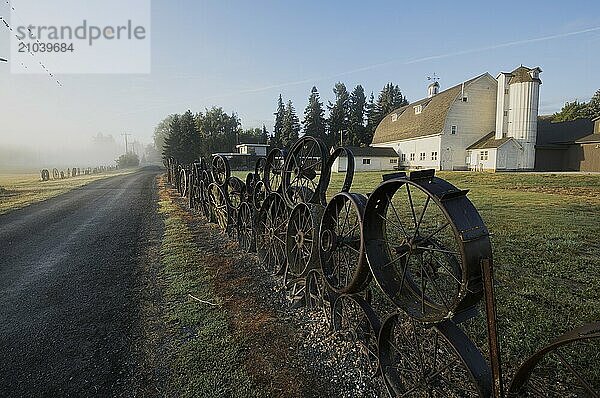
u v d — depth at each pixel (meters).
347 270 3.55
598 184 17.62
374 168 39.81
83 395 2.62
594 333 1.39
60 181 26.09
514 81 30.42
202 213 10.52
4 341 3.39
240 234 6.83
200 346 3.26
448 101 33.50
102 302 4.26
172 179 22.58
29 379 2.80
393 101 71.44
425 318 2.23
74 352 3.19
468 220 1.98
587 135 30.25
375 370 2.87
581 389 2.58
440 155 33.09
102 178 30.61
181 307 4.10
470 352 2.12
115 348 3.25
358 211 2.90
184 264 5.69
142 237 7.68
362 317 3.20
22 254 6.33
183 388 2.69
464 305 2.02
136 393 2.64
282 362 3.05
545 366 2.86
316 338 3.45
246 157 39.81
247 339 3.40
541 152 32.47
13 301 4.30
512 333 3.35
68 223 9.31
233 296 4.45
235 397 2.60
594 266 5.31
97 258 6.07
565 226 8.20
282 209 5.23
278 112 67.50
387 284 2.60
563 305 3.98
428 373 2.51
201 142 52.44
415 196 13.97
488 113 33.72
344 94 68.06
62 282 4.92
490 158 30.45
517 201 12.70
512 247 6.36
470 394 2.48
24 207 12.29
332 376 2.88
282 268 4.91
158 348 3.24
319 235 3.69
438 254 3.21
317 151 5.10
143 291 4.59
